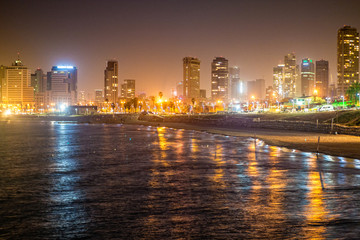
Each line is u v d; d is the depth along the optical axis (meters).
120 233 16.09
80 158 42.78
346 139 61.16
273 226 16.64
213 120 136.25
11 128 131.88
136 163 37.94
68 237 15.77
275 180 27.52
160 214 18.81
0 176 30.83
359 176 28.92
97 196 23.09
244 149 50.06
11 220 18.19
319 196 22.11
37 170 34.03
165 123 160.50
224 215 18.44
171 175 30.44
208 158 41.16
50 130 115.38
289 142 57.91
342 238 15.06
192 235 15.70
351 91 190.38
